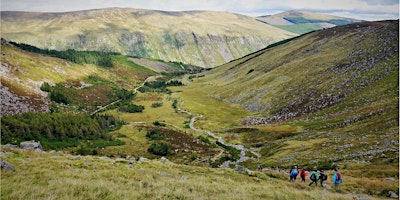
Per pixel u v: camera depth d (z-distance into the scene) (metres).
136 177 29.56
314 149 79.88
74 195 18.94
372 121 88.56
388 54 155.75
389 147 61.81
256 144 114.38
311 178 38.22
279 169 66.00
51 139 126.25
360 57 177.12
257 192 28.25
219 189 28.20
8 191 18.03
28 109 175.75
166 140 130.62
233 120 170.88
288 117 147.12
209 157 100.06
